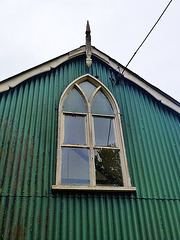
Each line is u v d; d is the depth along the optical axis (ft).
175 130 18.75
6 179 13.20
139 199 14.20
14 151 14.28
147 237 13.03
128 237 12.76
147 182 15.03
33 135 15.11
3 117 15.42
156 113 19.10
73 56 19.65
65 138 15.67
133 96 19.26
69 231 12.26
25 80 17.38
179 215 14.37
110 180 14.70
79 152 15.37
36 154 14.42
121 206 13.69
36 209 12.59
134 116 18.01
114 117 17.53
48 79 18.01
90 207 13.21
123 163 15.28
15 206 12.47
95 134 16.44
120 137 16.31
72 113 16.78
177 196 15.11
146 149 16.53
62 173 14.30
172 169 16.26
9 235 11.62
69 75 18.72
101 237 12.44
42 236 11.87
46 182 13.52
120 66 20.44
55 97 17.20
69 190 13.41
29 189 13.12
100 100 18.16
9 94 16.53
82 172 14.65
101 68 20.08
